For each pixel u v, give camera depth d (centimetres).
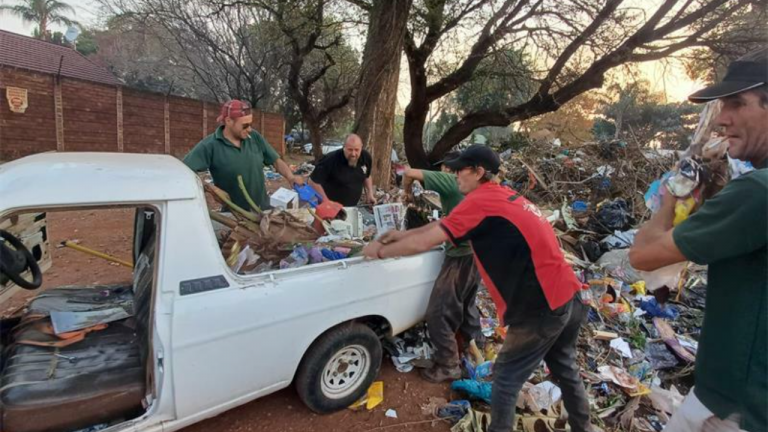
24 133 1210
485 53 1119
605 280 461
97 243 558
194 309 188
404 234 214
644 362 334
